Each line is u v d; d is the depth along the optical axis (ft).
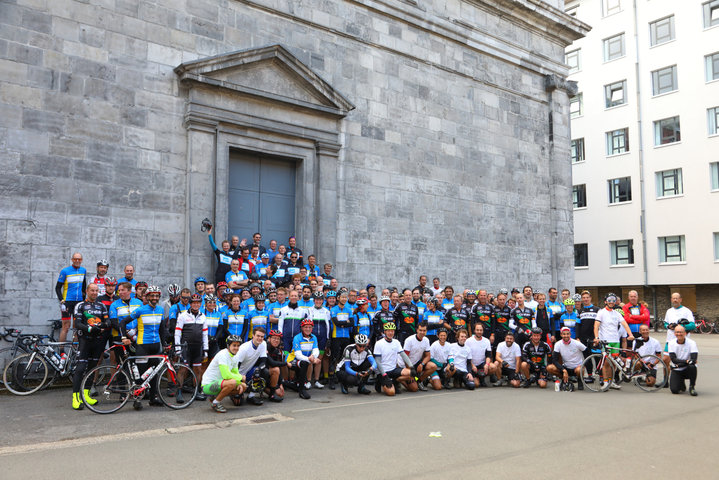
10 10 37.81
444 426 26.94
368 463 20.57
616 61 121.49
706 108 107.34
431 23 61.21
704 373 48.06
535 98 72.43
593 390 38.81
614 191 120.88
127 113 41.91
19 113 37.65
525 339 44.47
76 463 20.54
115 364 34.01
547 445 23.29
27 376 33.99
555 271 71.67
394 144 57.47
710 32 107.45
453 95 63.36
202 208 44.32
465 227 62.69
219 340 37.35
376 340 41.75
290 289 39.47
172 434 25.23
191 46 45.27
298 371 36.09
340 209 53.01
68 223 38.88
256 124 47.67
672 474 19.36
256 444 23.36
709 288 107.45
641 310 45.47
